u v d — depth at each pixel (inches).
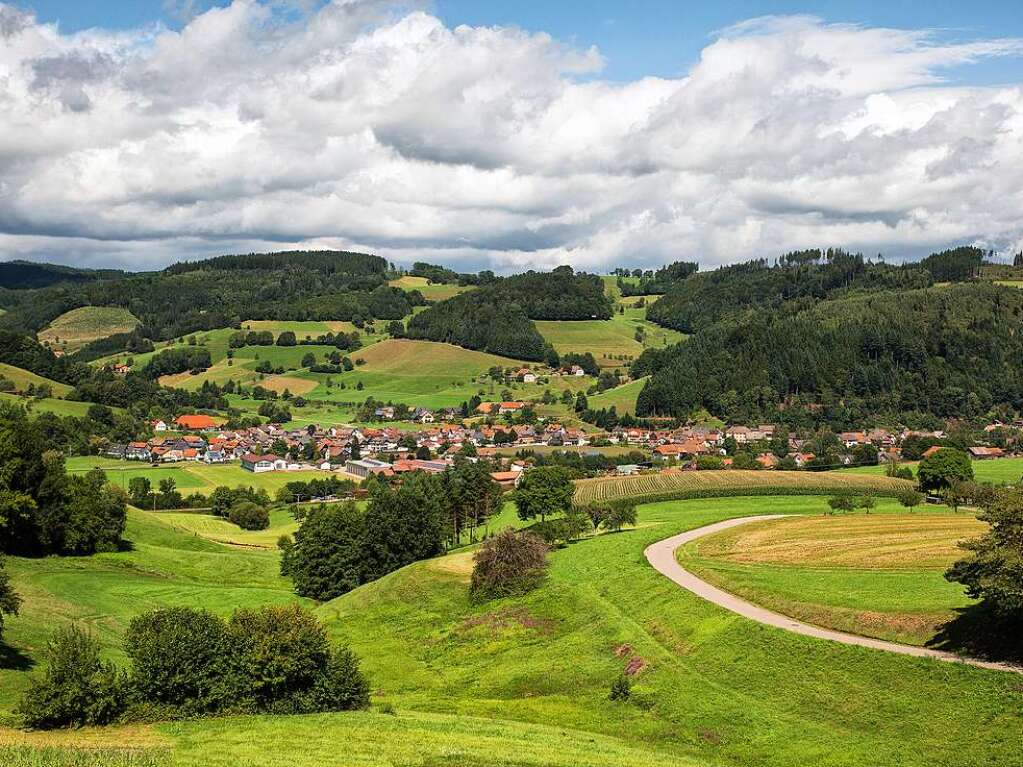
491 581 4163.4
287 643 2539.4
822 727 2379.4
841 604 3117.6
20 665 2807.6
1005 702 2218.3
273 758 1989.4
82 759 1891.0
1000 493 2901.1
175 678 2390.5
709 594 3553.2
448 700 2960.1
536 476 5974.4
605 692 2874.0
